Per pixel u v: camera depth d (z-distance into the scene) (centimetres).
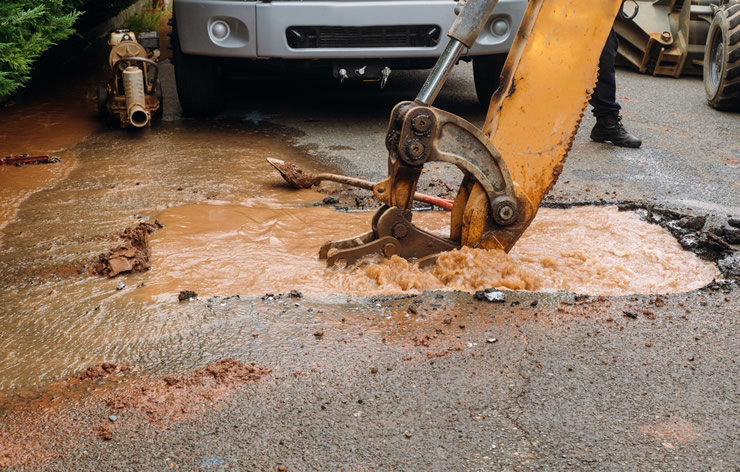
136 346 305
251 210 456
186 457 240
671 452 245
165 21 1263
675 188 518
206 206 462
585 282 367
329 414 262
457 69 937
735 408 268
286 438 250
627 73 934
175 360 296
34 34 552
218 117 704
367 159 577
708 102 774
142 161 560
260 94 802
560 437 252
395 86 838
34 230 424
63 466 237
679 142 640
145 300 342
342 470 235
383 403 269
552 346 308
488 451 244
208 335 313
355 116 713
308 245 404
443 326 322
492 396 274
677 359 300
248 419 259
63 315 329
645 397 274
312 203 475
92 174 527
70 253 393
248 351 302
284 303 340
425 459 240
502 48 657
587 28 354
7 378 283
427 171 551
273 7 623
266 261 383
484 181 360
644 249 406
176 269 374
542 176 369
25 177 519
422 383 281
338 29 635
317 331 316
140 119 635
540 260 389
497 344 309
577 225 442
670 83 882
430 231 433
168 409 264
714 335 319
